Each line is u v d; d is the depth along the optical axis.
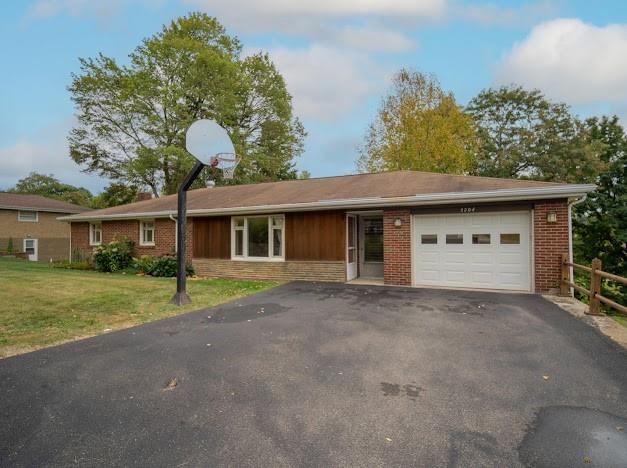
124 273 13.97
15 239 24.92
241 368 4.15
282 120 31.56
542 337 5.29
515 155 28.27
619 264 18.95
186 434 2.84
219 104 26.98
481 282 9.70
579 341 5.09
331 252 11.49
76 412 3.18
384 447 2.67
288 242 12.10
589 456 2.54
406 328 5.80
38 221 26.09
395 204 10.29
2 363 4.31
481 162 29.47
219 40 30.05
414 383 3.75
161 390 3.60
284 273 12.12
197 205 14.22
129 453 2.60
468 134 26.16
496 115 30.58
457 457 2.54
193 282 11.37
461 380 3.82
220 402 3.35
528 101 29.50
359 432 2.86
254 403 3.33
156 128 27.50
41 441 2.75
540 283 9.01
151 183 29.81
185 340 5.20
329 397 3.45
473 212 9.75
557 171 26.55
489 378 3.86
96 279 11.77
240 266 12.91
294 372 4.04
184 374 3.98
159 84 27.06
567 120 28.02
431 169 25.05
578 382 3.75
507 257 9.42
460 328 5.80
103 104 26.97
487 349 4.78
